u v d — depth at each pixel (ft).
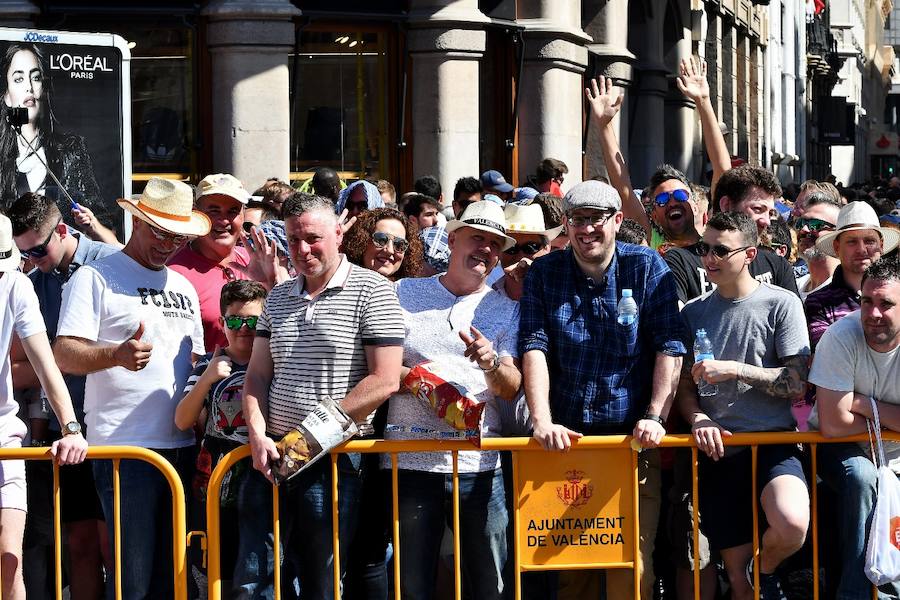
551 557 23.08
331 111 55.26
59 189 40.47
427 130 56.13
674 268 26.37
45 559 26.76
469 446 22.75
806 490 22.86
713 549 23.93
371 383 22.24
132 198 26.02
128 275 24.53
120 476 23.67
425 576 23.21
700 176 104.94
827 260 28.81
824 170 228.63
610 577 23.99
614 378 23.08
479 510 23.17
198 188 28.30
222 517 23.40
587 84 74.13
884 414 22.68
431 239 31.73
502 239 23.66
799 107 181.06
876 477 22.84
